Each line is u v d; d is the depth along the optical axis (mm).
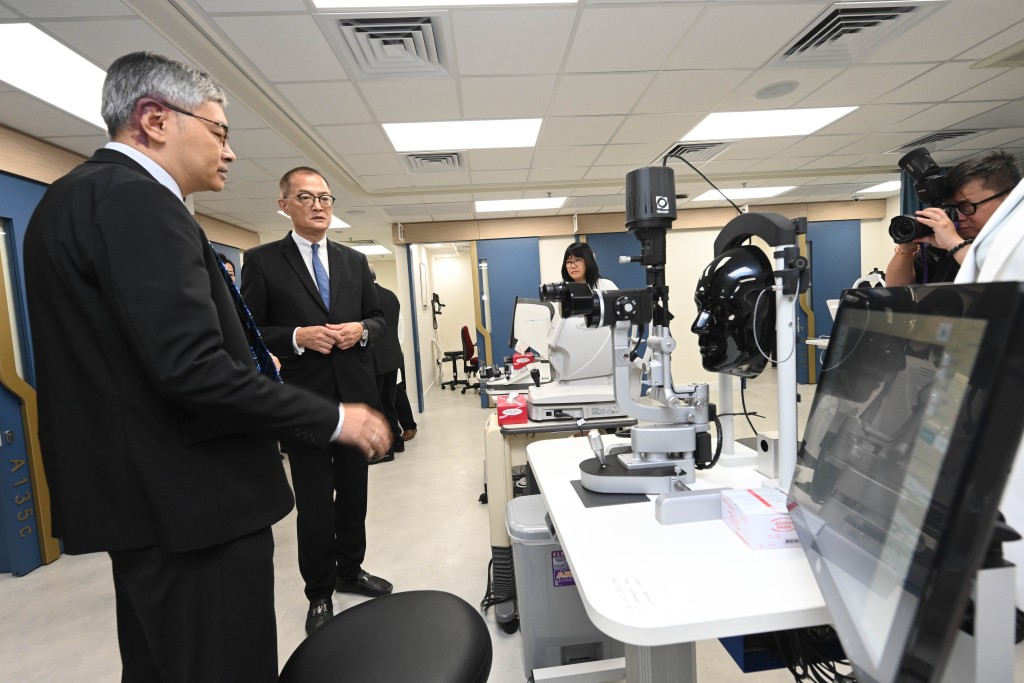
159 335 642
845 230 6551
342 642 806
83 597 2055
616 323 913
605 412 1693
